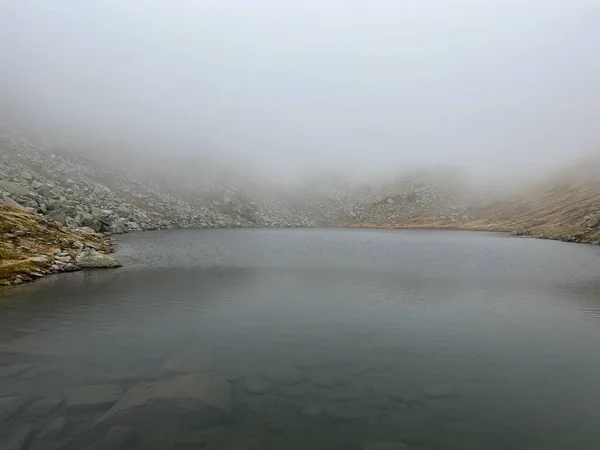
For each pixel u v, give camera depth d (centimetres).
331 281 4834
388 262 6694
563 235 12531
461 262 6738
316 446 1366
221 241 10712
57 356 2266
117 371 2042
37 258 5184
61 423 1491
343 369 2131
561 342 2636
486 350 2466
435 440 1430
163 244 9381
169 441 1372
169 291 4172
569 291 4291
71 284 4434
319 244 10556
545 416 1639
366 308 3525
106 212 12206
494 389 1905
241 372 2067
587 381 2014
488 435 1474
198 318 3155
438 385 1938
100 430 1434
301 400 1741
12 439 1373
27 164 13312
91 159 17950
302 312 3375
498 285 4606
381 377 2030
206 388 1756
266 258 7144
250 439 1403
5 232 5678
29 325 2905
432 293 4166
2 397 1714
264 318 3173
